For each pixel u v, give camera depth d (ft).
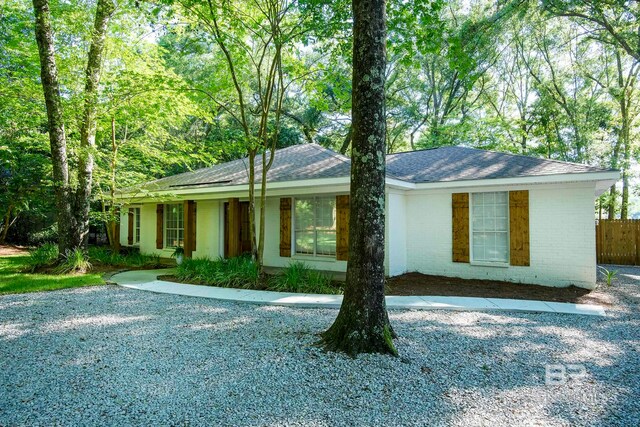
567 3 53.78
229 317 19.40
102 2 34.27
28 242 61.00
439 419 9.43
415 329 17.16
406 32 24.30
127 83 30.25
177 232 44.98
